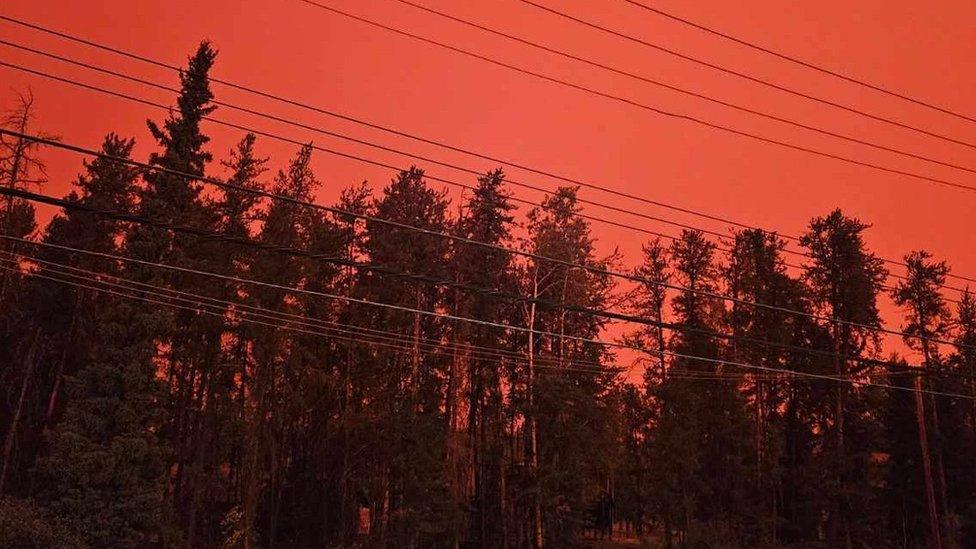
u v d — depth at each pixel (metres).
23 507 31.62
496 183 50.47
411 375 47.72
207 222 45.03
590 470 46.81
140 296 36.22
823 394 53.41
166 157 38.84
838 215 54.66
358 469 49.50
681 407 49.44
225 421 45.12
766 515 49.00
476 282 50.66
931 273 54.34
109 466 33.16
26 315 46.88
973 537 48.91
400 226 14.51
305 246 48.41
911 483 52.06
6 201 39.62
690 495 47.62
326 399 50.59
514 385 49.34
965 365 53.19
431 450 44.12
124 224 46.00
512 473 47.62
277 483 50.38
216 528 46.91
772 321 54.81
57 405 49.16
